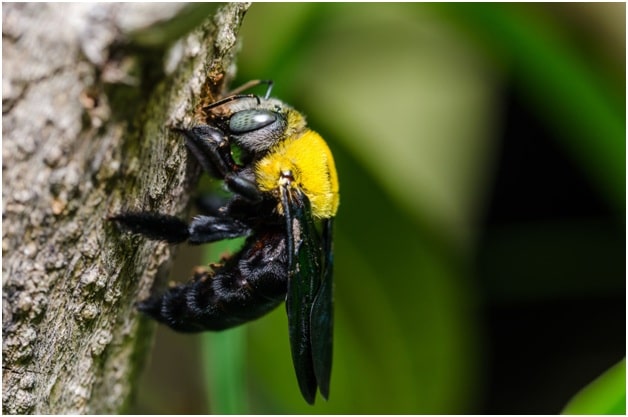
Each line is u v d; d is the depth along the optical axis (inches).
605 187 9.7
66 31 7.1
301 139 8.2
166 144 7.5
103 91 7.1
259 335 9.4
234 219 8.2
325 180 8.2
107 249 7.5
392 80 9.9
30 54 7.1
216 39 7.5
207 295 8.2
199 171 8.1
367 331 9.7
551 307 10.2
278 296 8.3
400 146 9.8
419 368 9.7
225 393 8.6
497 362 10.1
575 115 9.5
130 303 8.0
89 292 7.5
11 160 7.2
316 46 9.7
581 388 10.0
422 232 9.7
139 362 8.3
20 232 7.3
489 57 9.9
